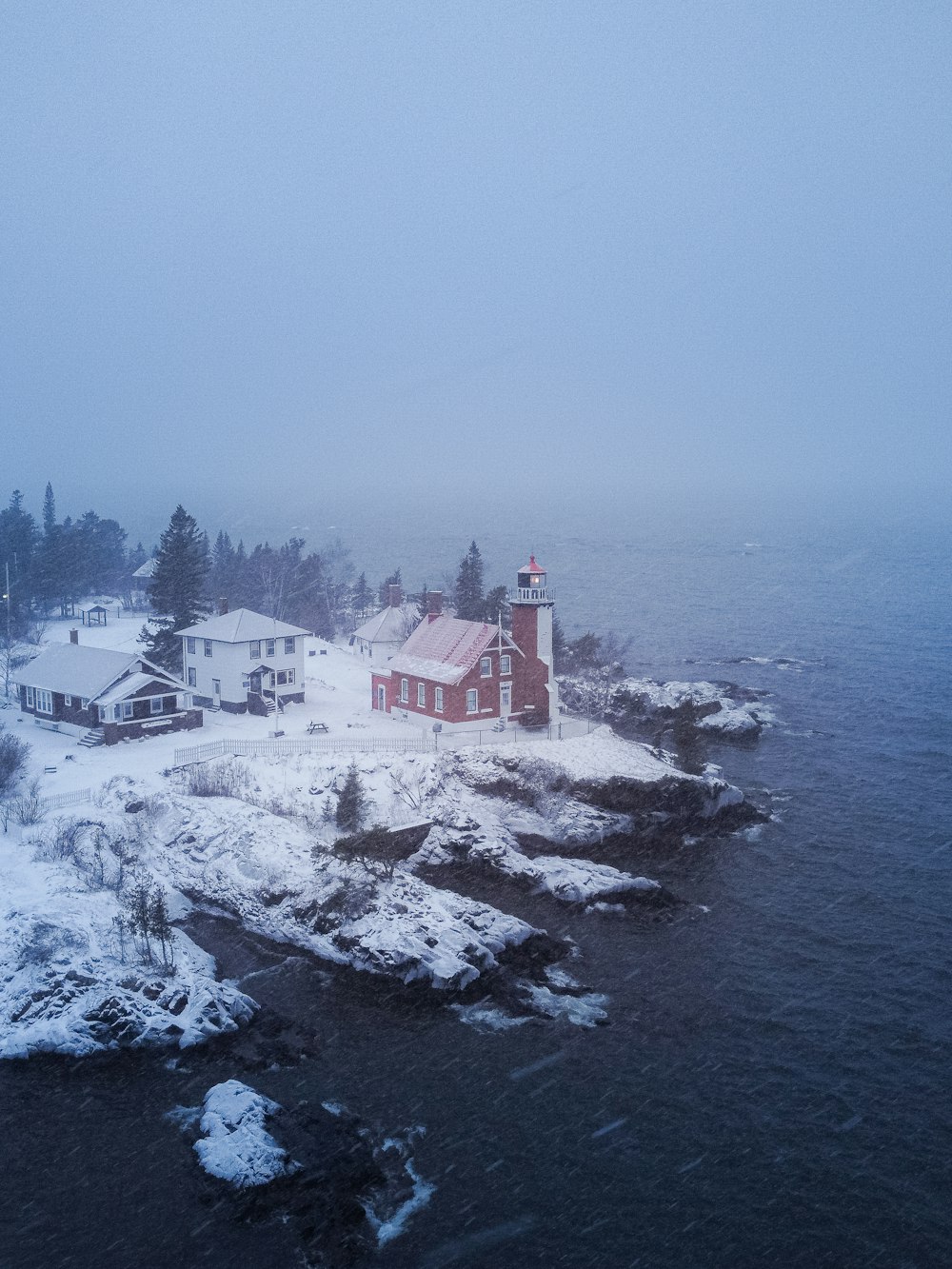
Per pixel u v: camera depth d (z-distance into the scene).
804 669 111.75
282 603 133.88
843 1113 32.41
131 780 56.62
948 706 92.69
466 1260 25.89
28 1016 35.78
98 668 68.81
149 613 138.00
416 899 44.59
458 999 39.19
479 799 58.31
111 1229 26.81
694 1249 26.48
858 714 89.38
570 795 57.75
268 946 43.66
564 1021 37.84
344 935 42.28
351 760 59.50
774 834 58.62
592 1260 26.00
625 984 40.78
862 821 61.03
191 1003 36.97
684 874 52.62
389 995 39.41
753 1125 31.70
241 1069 34.25
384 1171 29.28
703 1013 38.59
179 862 49.62
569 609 166.00
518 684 69.88
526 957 42.44
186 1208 27.56
